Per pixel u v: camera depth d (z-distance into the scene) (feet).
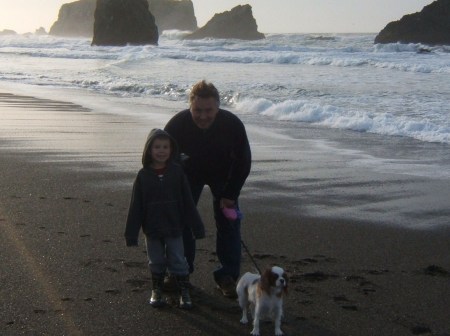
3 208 29.55
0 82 99.25
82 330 19.53
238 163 21.85
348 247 25.86
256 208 30.42
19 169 36.60
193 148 21.79
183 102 74.13
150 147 20.76
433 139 49.34
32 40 362.53
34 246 25.17
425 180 35.91
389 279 23.08
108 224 27.63
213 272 22.40
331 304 21.22
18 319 19.98
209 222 28.19
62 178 34.81
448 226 28.35
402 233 27.45
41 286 21.98
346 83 91.20
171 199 20.93
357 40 284.41
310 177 36.19
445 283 22.84
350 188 34.06
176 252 20.97
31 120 56.95
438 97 73.26
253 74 108.78
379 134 52.01
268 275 19.04
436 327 20.02
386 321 20.31
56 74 114.11
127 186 33.40
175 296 21.77
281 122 58.54
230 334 19.62
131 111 64.80
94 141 46.24
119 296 21.49
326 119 58.44
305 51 194.59
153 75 108.06
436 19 260.21
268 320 20.25
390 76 103.30
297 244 26.08
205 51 198.80
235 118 21.83
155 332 19.61
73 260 23.98
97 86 92.94
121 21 288.71
